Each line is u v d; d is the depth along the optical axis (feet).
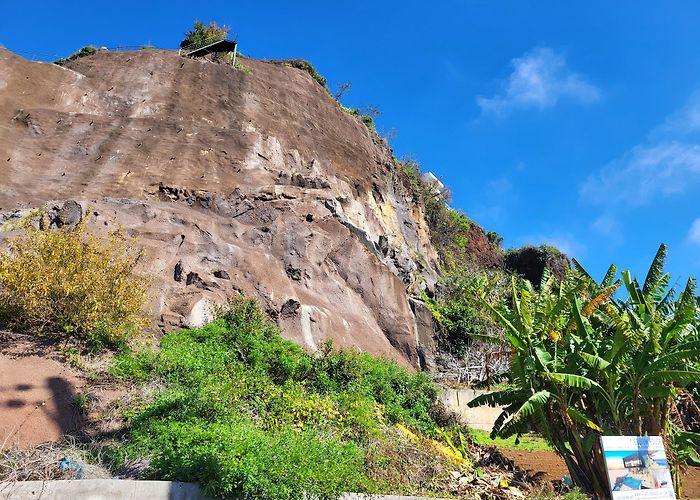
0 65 82.23
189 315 45.42
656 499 32.09
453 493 33.40
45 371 31.27
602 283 47.62
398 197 113.19
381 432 36.63
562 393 41.27
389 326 70.23
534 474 45.06
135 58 101.55
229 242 59.36
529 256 161.17
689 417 54.19
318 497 24.18
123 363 33.96
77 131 78.43
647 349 40.04
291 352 44.27
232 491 22.66
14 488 20.43
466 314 85.56
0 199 63.05
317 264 65.92
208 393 31.17
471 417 59.82
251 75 106.52
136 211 57.36
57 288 35.50
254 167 82.33
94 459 24.76
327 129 109.29
